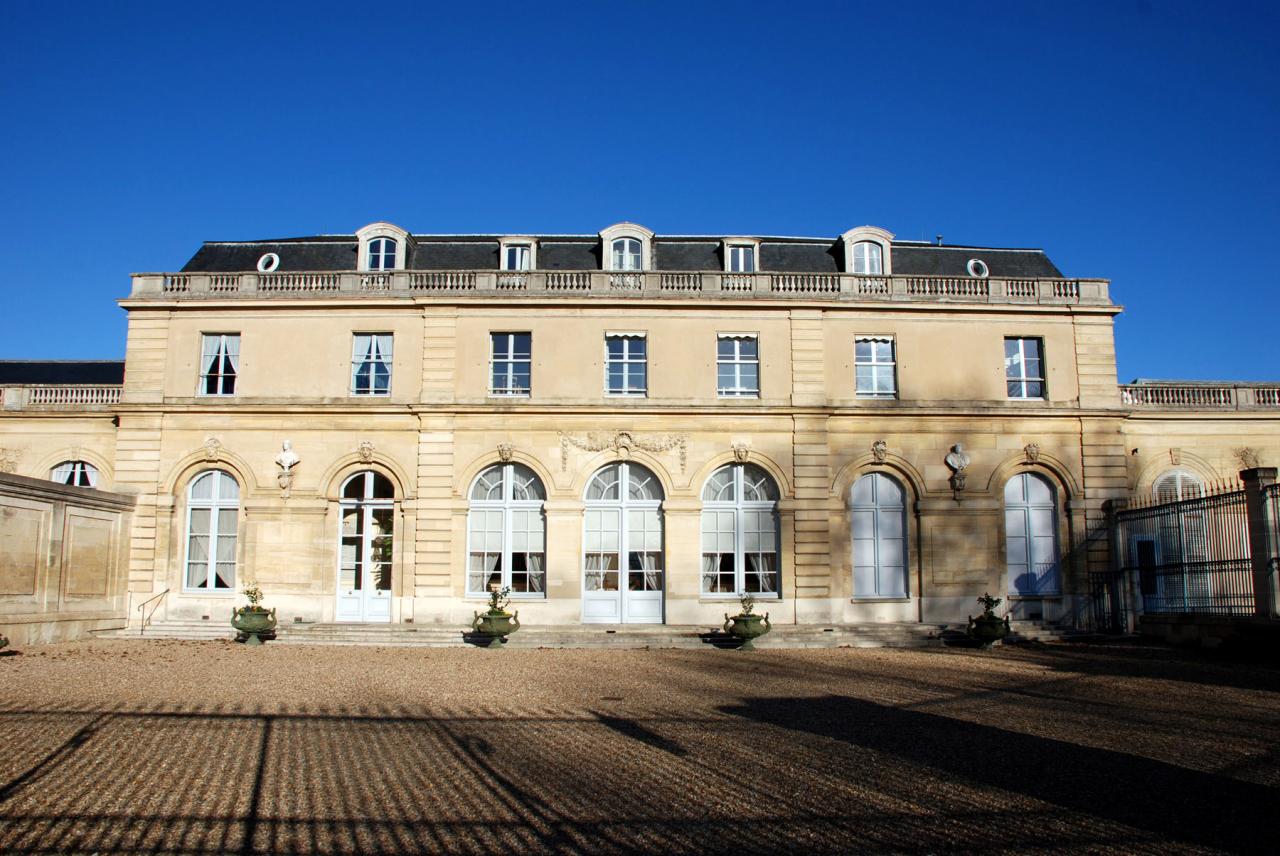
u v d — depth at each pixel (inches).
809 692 639.8
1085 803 354.0
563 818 339.6
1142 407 1159.6
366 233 1136.2
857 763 419.5
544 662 808.3
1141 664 795.4
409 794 369.4
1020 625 1039.6
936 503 1069.8
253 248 1188.5
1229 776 393.4
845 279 1104.8
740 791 373.7
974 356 1099.3
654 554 1059.9
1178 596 967.6
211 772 400.8
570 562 1041.5
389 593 1049.5
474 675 716.0
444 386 1067.3
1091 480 1085.1
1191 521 943.7
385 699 593.3
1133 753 438.0
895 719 530.9
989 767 410.9
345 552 1061.1
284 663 775.7
